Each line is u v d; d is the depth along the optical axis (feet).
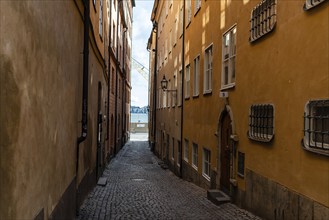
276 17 22.80
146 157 99.35
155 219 27.91
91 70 35.78
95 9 38.04
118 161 82.99
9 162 10.18
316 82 17.79
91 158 38.17
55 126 17.06
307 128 18.63
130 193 40.55
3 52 9.54
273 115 23.13
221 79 36.06
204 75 43.78
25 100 11.59
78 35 25.62
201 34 45.88
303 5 19.15
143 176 59.98
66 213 21.17
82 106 27.78
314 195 17.80
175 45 69.46
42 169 14.29
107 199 35.55
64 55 19.39
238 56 30.66
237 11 31.09
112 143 82.94
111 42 67.62
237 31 30.99
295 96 20.03
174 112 68.85
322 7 17.35
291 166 20.39
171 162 71.05
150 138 132.05
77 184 26.63
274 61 23.11
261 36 25.17
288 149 20.81
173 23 72.95
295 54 20.12
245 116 28.71
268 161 23.88
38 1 12.97
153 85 122.52
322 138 17.22
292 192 20.18
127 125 150.30
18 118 10.89
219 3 37.35
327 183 16.65
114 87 82.33
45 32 14.30
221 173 36.78
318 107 18.06
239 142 30.25
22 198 11.45
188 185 48.01
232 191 32.12
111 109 75.87
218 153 36.91
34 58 12.57
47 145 15.21
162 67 94.68
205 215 28.99
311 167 18.16
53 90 16.35
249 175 27.63
